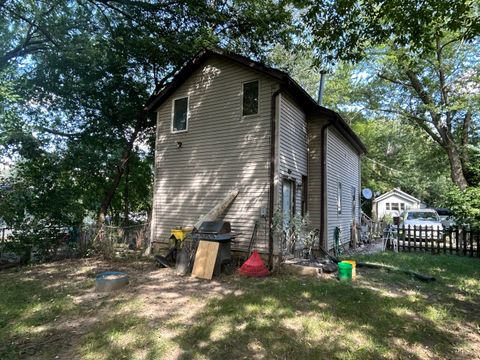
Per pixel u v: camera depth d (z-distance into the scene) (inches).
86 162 493.7
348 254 432.8
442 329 166.9
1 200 370.0
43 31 409.1
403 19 256.1
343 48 297.7
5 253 391.2
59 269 324.5
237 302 208.5
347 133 496.4
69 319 182.7
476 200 400.8
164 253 393.7
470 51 563.2
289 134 356.5
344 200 508.1
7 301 214.5
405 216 669.3
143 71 521.0
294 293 227.5
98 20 451.2
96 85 482.3
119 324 172.2
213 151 367.2
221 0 465.1
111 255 380.5
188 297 222.5
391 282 264.2
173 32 478.0
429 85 621.9
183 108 401.7
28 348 145.9
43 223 404.5
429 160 800.9
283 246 316.8
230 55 354.0
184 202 383.2
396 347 145.8
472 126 641.0
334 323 173.0
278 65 665.0
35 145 418.0
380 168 1170.6
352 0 262.8
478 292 237.3
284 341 151.6
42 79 453.1
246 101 350.3
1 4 378.0
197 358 135.9
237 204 339.0
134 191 635.5
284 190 347.6
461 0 241.8
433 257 396.5
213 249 289.0
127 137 558.6
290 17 472.4
